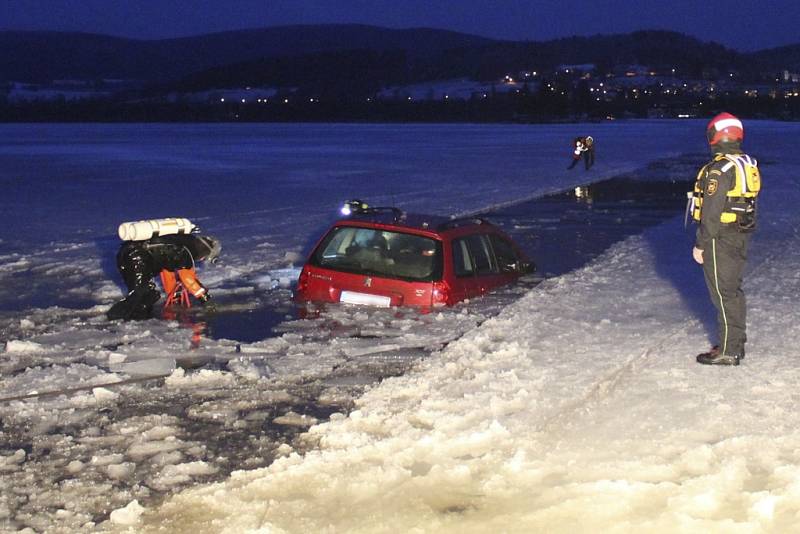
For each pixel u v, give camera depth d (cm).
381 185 3266
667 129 11581
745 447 615
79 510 547
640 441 634
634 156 5341
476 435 639
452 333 1001
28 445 661
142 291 1112
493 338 955
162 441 664
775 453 604
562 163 4631
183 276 1152
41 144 7269
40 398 775
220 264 1538
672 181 3462
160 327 1066
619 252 1605
